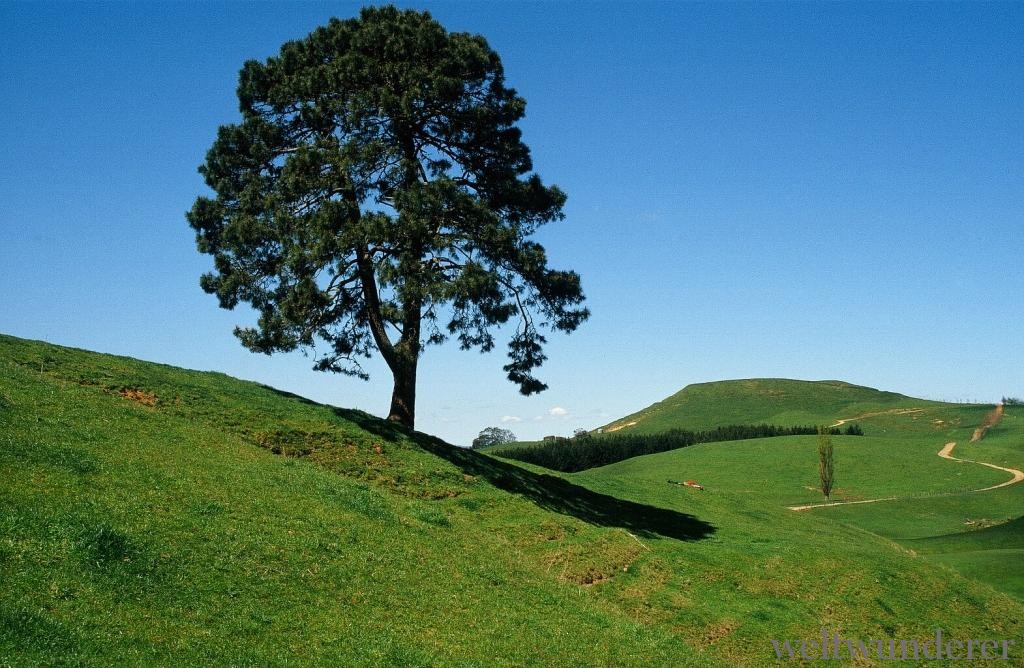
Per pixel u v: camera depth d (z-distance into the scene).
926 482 95.69
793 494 90.88
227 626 12.92
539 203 34.06
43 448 17.14
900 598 29.52
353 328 34.78
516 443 159.50
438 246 29.95
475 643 15.64
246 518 17.36
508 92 34.72
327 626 14.13
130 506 15.64
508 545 24.86
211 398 30.00
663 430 198.25
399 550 19.05
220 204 33.09
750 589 27.09
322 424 31.20
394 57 32.47
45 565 12.41
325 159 30.98
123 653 11.02
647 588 25.22
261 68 33.81
